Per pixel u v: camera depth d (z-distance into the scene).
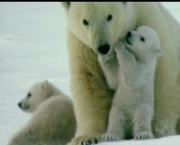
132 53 13.43
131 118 13.51
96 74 13.77
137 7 13.63
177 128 14.49
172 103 13.87
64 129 16.06
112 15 13.02
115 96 13.61
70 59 13.90
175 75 13.88
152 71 13.53
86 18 13.01
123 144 12.78
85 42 13.38
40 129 15.97
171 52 13.81
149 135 13.26
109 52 12.88
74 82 13.89
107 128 13.81
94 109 13.84
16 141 15.92
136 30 13.53
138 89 13.44
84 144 13.23
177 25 14.68
